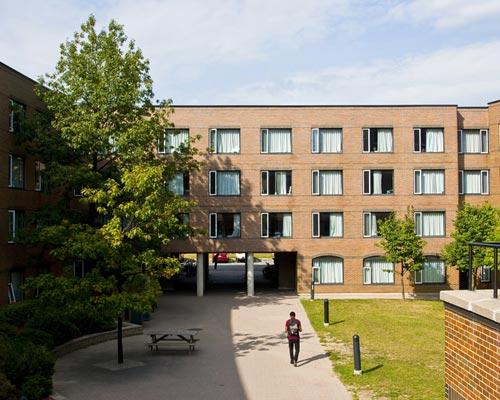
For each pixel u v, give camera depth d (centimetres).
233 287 3834
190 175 3419
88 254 1631
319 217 3444
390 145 3478
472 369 677
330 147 3466
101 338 2069
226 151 3441
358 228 3444
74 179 2212
